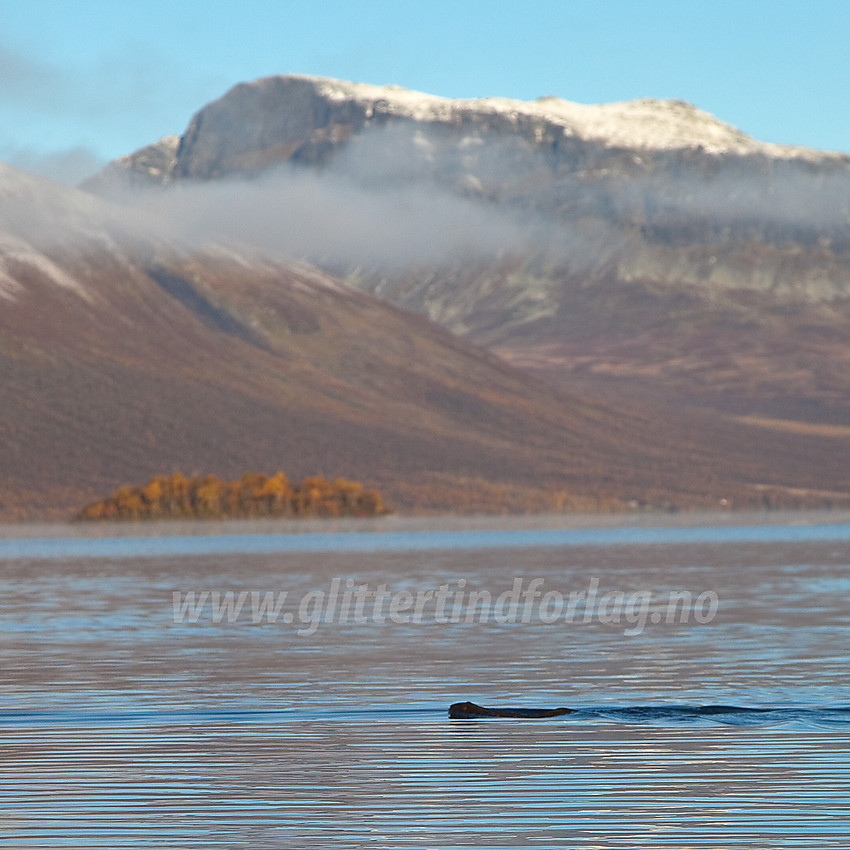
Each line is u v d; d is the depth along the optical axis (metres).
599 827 59.53
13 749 75.62
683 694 92.69
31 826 60.34
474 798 64.44
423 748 75.38
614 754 73.19
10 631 139.00
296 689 96.44
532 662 111.06
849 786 65.44
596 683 98.44
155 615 158.75
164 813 62.25
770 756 72.12
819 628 136.25
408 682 99.75
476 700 91.25
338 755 73.81
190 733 80.19
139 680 101.25
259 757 73.38
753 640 125.81
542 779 67.81
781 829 58.78
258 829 59.78
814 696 91.00
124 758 73.31
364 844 57.50
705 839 57.53
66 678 102.50
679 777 67.62
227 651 120.19
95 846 57.50
